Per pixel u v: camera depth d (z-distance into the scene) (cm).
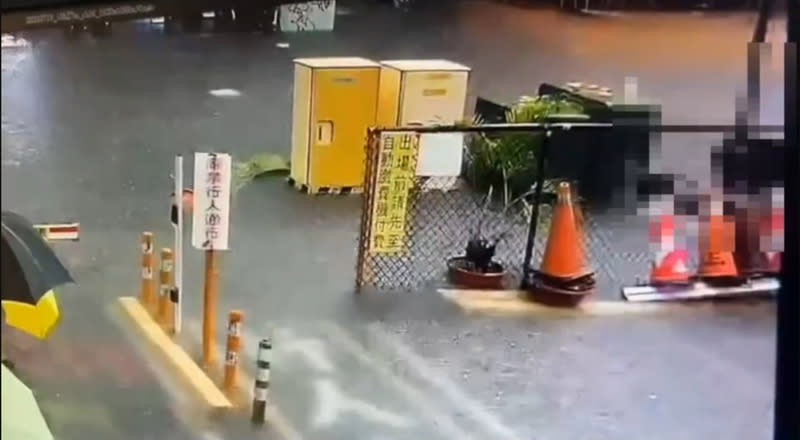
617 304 1467
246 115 1468
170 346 1460
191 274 1477
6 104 1323
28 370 1380
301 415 1452
